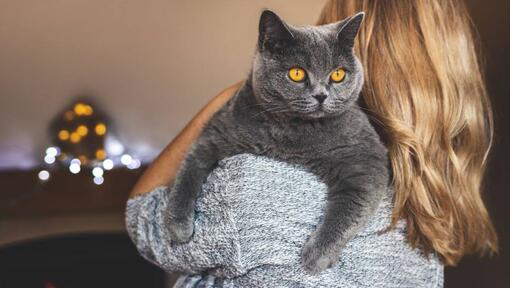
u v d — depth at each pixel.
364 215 0.74
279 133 0.76
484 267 1.59
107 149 1.99
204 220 0.75
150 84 1.99
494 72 1.51
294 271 0.72
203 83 2.01
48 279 1.83
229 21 1.98
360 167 0.75
